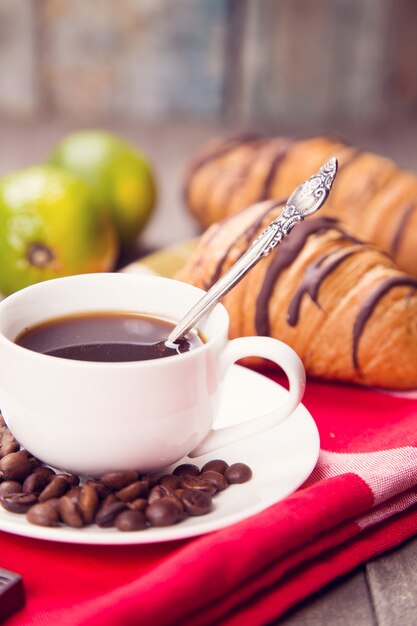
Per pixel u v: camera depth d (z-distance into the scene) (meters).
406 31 1.32
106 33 1.31
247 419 0.57
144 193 0.82
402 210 0.76
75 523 0.48
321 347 0.63
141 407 0.50
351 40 1.32
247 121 1.35
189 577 0.46
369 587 0.50
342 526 0.51
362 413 0.61
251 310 0.63
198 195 0.83
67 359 0.51
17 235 0.72
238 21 1.30
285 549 0.49
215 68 1.33
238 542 0.48
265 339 0.52
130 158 0.82
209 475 0.51
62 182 0.73
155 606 0.46
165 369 0.50
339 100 1.36
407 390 0.63
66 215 0.72
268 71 1.33
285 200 0.66
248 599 0.48
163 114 1.36
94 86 1.34
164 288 0.56
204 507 0.49
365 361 0.62
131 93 1.35
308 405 0.62
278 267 0.63
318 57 1.33
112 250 0.76
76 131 1.21
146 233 0.87
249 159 0.82
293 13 1.30
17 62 1.31
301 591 0.49
